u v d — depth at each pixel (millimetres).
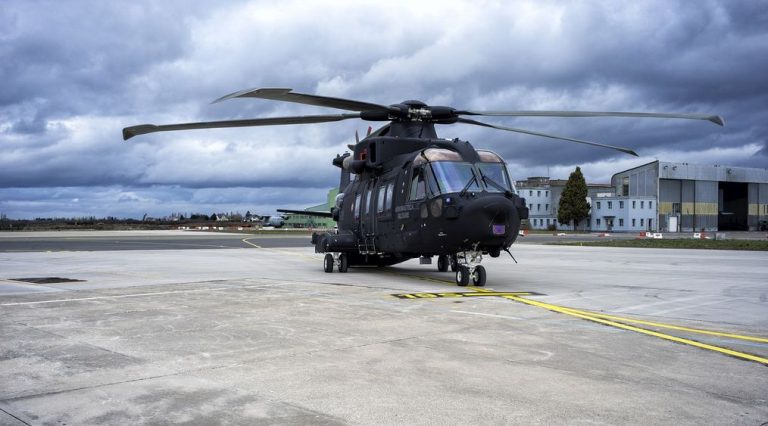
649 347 6535
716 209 95812
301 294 11258
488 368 5586
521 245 37000
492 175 13727
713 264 20359
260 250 31156
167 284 13156
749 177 98688
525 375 5344
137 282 13625
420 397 4691
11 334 7180
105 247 33406
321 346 6512
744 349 6457
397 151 15727
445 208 13016
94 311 9016
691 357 6066
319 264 20781
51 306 9539
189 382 5098
